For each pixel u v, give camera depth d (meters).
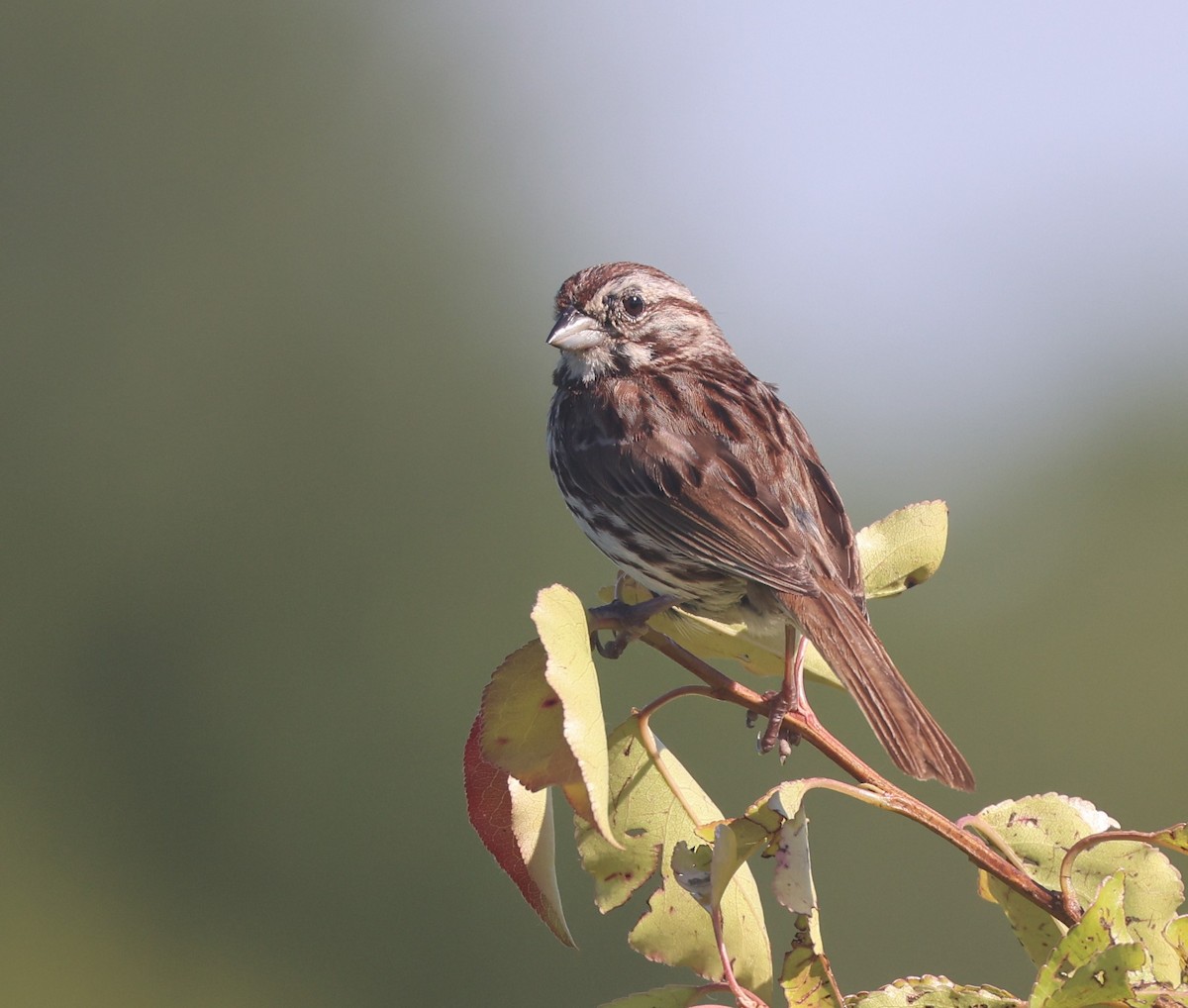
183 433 17.53
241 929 15.46
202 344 17.91
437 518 17.53
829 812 13.51
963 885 13.34
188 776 16.06
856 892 13.33
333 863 15.66
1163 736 16.17
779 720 4.59
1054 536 17.16
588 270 6.77
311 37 19.91
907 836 13.49
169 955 15.32
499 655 16.97
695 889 3.91
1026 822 4.54
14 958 15.31
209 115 19.03
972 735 16.19
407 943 14.95
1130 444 17.33
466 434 18.06
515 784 4.25
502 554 17.33
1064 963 4.36
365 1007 14.80
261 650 16.78
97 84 19.22
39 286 18.45
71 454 17.52
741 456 6.01
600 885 4.50
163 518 17.14
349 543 16.98
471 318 19.06
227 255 18.59
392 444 17.64
